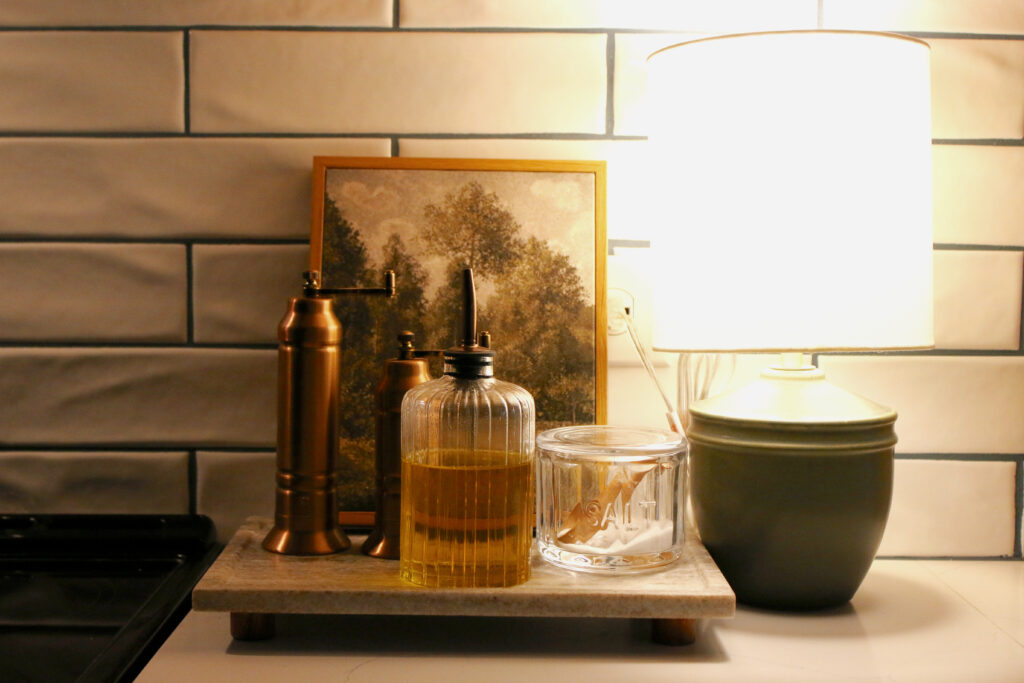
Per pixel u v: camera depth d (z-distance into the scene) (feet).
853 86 2.49
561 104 3.19
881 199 2.51
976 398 3.25
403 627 2.56
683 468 2.61
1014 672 2.29
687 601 2.34
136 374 3.24
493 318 3.10
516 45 3.18
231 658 2.34
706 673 2.26
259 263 3.22
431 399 2.45
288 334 2.62
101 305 3.23
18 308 3.22
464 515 2.36
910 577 3.06
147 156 3.20
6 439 3.25
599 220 3.13
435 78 3.19
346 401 3.08
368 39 3.18
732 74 2.52
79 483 3.26
